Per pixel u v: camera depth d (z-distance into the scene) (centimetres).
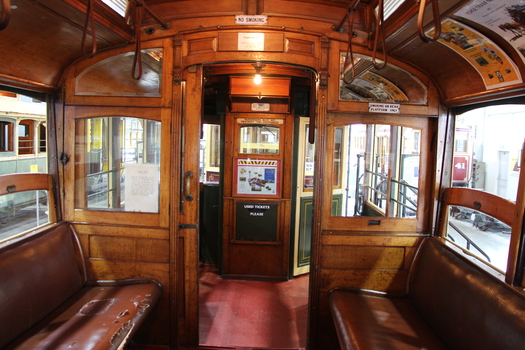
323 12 240
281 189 410
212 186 459
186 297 262
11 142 579
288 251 414
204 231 469
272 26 238
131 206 258
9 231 519
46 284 213
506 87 190
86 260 261
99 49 242
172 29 243
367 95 280
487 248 325
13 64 210
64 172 258
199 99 249
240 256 418
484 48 182
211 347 268
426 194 255
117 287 254
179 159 251
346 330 205
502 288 170
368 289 256
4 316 178
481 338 166
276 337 289
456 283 199
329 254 254
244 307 344
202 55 242
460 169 409
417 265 251
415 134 261
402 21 184
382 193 310
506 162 368
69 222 261
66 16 187
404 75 252
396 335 202
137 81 256
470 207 224
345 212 365
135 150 254
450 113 248
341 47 241
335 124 246
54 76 246
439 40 196
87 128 257
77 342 181
